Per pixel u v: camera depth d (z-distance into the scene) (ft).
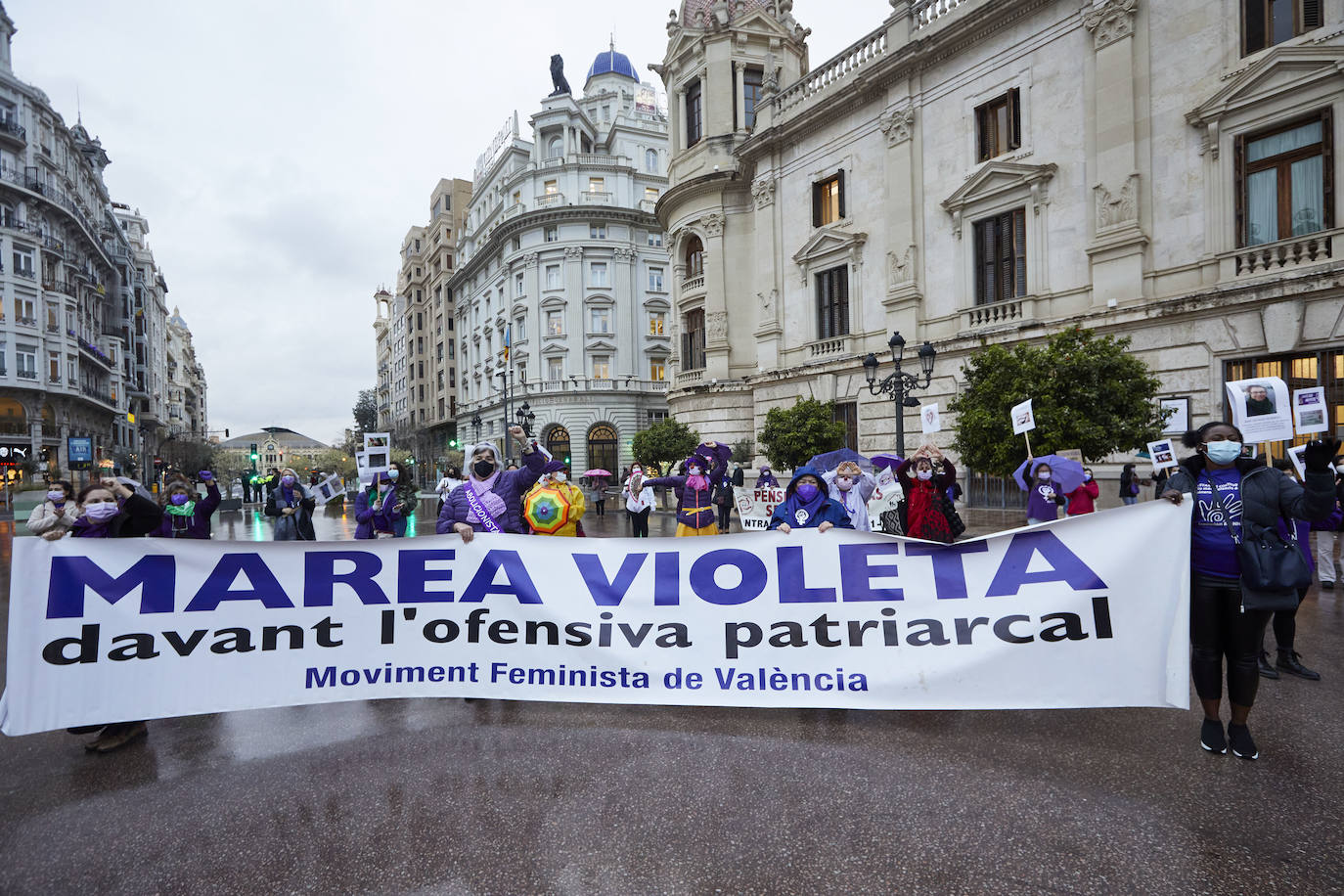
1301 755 11.47
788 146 71.77
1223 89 41.83
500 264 161.89
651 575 13.79
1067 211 49.73
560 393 143.33
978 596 12.89
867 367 43.24
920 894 8.05
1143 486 43.78
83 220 148.46
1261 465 11.51
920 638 13.01
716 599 13.64
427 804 10.32
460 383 195.52
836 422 60.44
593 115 171.53
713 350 79.82
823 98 66.80
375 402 335.47
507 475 16.78
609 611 13.78
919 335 59.31
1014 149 53.36
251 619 13.33
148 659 12.82
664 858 8.84
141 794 10.84
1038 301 51.29
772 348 73.41
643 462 84.07
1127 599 12.21
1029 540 12.78
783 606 13.47
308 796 10.65
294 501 32.12
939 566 13.07
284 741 12.85
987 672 12.68
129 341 197.57
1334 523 19.72
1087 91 48.62
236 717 14.15
